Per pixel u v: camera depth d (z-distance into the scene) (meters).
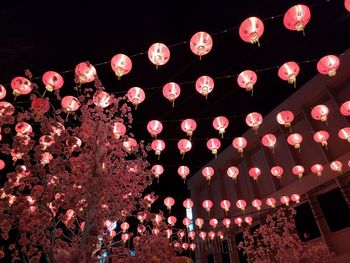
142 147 8.89
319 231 14.73
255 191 18.66
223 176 21.86
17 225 6.53
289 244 14.11
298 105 16.69
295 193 15.82
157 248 6.79
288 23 6.37
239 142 10.93
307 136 16.58
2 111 6.85
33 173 6.43
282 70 7.58
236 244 19.20
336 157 14.92
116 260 6.52
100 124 7.70
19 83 6.96
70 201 6.66
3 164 9.20
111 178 7.30
